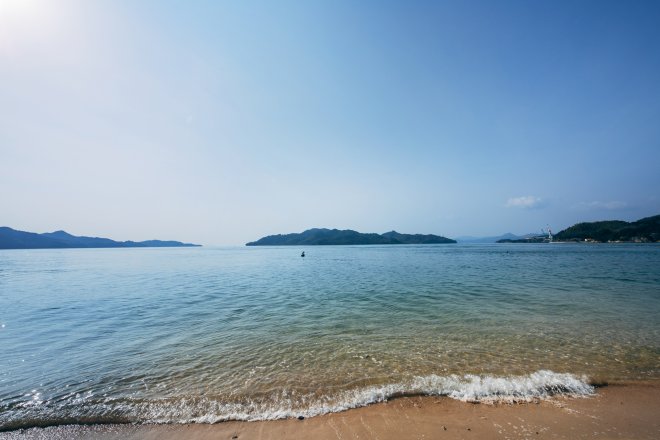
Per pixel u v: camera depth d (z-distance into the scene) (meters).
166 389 8.39
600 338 11.98
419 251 122.88
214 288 28.70
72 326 15.25
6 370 9.75
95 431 6.65
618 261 54.22
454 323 14.44
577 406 7.23
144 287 30.02
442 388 8.17
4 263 72.69
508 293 22.44
